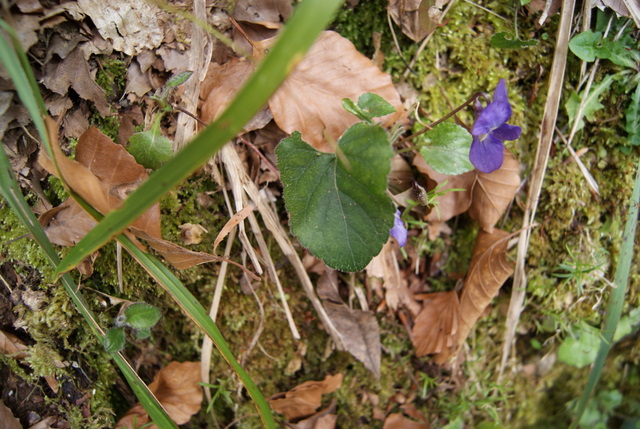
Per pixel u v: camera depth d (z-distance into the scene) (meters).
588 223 0.18
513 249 0.18
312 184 0.14
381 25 0.16
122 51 0.15
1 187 0.12
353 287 0.17
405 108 0.17
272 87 0.09
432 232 0.17
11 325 0.15
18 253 0.15
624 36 0.17
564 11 0.16
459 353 0.19
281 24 0.16
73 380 0.16
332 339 0.18
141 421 0.16
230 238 0.16
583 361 0.18
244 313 0.17
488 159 0.15
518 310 0.18
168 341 0.17
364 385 0.18
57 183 0.15
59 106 0.15
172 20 0.15
